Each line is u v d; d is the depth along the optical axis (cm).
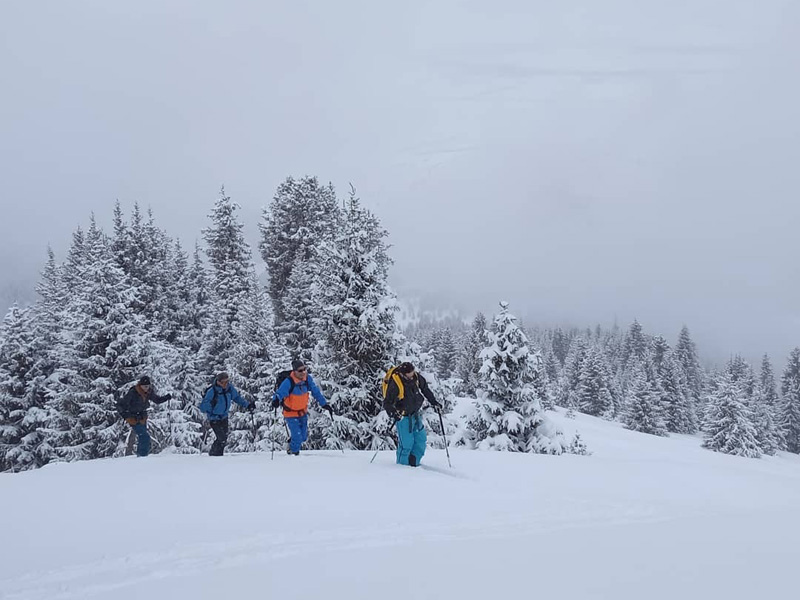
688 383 8956
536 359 2127
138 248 3145
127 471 950
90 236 3781
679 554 496
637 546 523
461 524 612
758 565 465
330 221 3338
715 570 451
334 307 1995
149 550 503
